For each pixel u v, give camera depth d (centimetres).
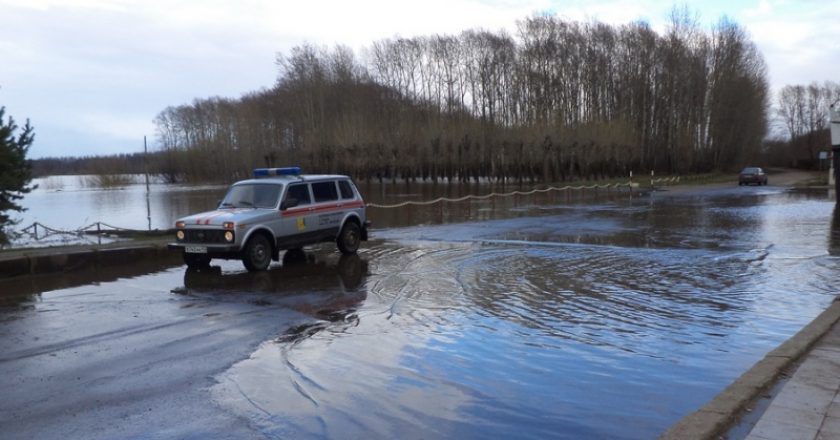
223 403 515
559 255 1351
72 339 713
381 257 1359
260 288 1020
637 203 3083
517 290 977
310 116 6631
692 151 7194
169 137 10712
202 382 567
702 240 1585
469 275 1114
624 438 443
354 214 1409
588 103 6812
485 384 555
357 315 823
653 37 7162
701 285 1005
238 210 1233
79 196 5584
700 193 3956
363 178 5531
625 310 837
